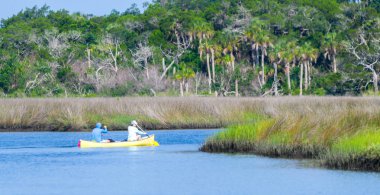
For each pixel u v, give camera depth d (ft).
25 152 373.20
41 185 266.36
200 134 475.31
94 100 561.02
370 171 272.51
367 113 309.22
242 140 345.10
